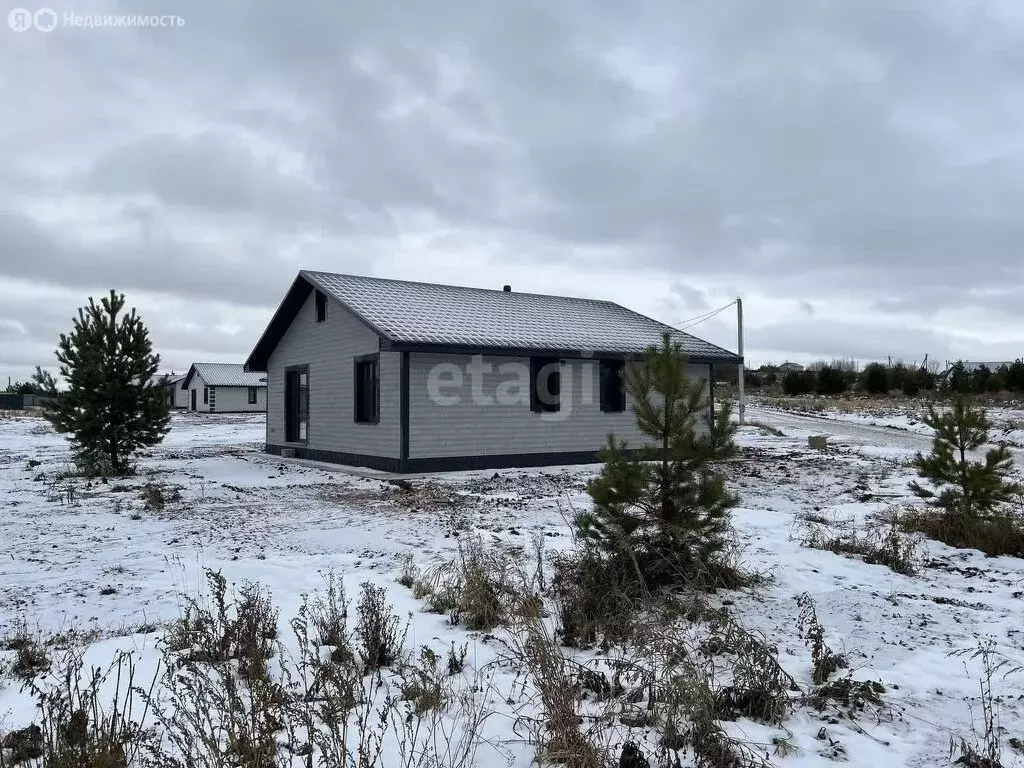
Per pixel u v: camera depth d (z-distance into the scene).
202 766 3.17
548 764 3.29
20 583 6.73
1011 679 4.39
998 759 3.29
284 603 5.96
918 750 3.51
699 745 3.40
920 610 5.81
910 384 45.12
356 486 13.70
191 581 6.77
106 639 5.07
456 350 15.21
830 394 49.84
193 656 4.40
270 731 3.22
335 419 17.89
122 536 8.98
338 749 3.23
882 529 9.07
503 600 5.62
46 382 52.38
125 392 15.20
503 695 4.12
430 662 4.45
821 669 4.36
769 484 13.90
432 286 20.33
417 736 3.58
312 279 18.00
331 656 4.59
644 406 6.32
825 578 6.76
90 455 15.18
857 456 19.11
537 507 11.06
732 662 4.41
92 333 15.09
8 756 3.34
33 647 4.81
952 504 8.98
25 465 17.56
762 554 7.67
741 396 30.98
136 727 3.45
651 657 4.32
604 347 17.62
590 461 17.80
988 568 7.32
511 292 22.02
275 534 9.09
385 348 14.69
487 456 16.38
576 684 4.05
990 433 23.28
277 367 20.91
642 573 5.86
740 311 31.00
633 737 3.59
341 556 7.80
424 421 15.57
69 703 3.38
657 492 6.23
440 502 11.60
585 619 5.16
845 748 3.52
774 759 3.40
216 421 41.69
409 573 6.71
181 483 14.16
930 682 4.36
